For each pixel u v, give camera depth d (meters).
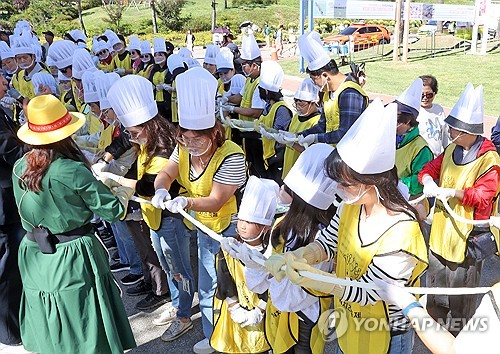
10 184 3.54
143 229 4.07
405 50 21.94
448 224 3.34
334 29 36.75
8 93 7.90
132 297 4.50
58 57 6.91
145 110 3.34
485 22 23.44
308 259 2.27
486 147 3.16
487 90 15.11
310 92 4.82
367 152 1.89
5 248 3.65
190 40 29.58
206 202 2.96
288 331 2.62
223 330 2.93
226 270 2.82
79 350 2.92
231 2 52.62
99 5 52.38
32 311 2.97
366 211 2.07
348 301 2.05
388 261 1.95
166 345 3.82
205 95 2.86
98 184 2.80
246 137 6.28
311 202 2.38
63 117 2.76
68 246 2.85
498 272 4.71
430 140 4.69
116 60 11.11
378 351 2.19
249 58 6.48
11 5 47.28
